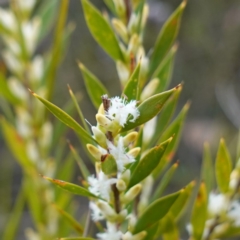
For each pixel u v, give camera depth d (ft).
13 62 1.03
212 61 2.93
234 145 2.20
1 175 2.25
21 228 2.24
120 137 0.67
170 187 2.35
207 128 2.68
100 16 0.77
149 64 0.79
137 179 0.69
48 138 1.01
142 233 0.71
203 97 2.86
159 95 0.65
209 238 0.78
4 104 1.04
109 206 0.70
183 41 3.00
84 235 0.75
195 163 2.58
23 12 1.06
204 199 0.76
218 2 2.97
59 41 0.90
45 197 0.96
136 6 0.79
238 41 2.91
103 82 2.92
